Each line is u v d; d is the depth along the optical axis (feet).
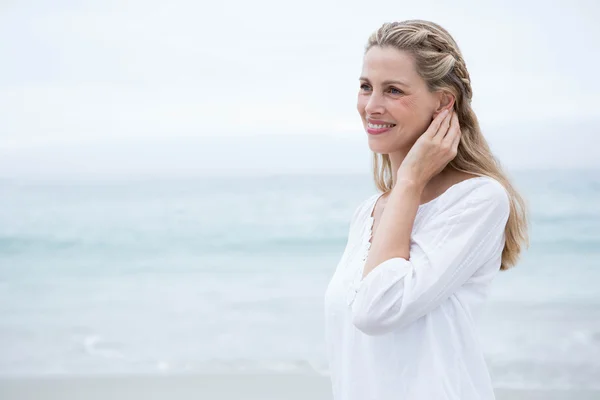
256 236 59.62
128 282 49.90
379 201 8.16
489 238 7.04
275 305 42.50
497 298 41.09
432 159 7.07
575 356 30.42
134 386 25.17
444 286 6.76
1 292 48.91
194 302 44.14
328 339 7.66
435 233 6.94
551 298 40.81
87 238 60.80
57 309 44.39
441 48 7.29
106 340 37.04
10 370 31.48
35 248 58.80
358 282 7.11
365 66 7.38
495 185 7.09
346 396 7.33
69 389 24.99
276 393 23.68
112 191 68.49
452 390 6.79
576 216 55.62
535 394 24.79
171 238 60.39
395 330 6.97
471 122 7.55
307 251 55.47
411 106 7.21
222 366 30.99
